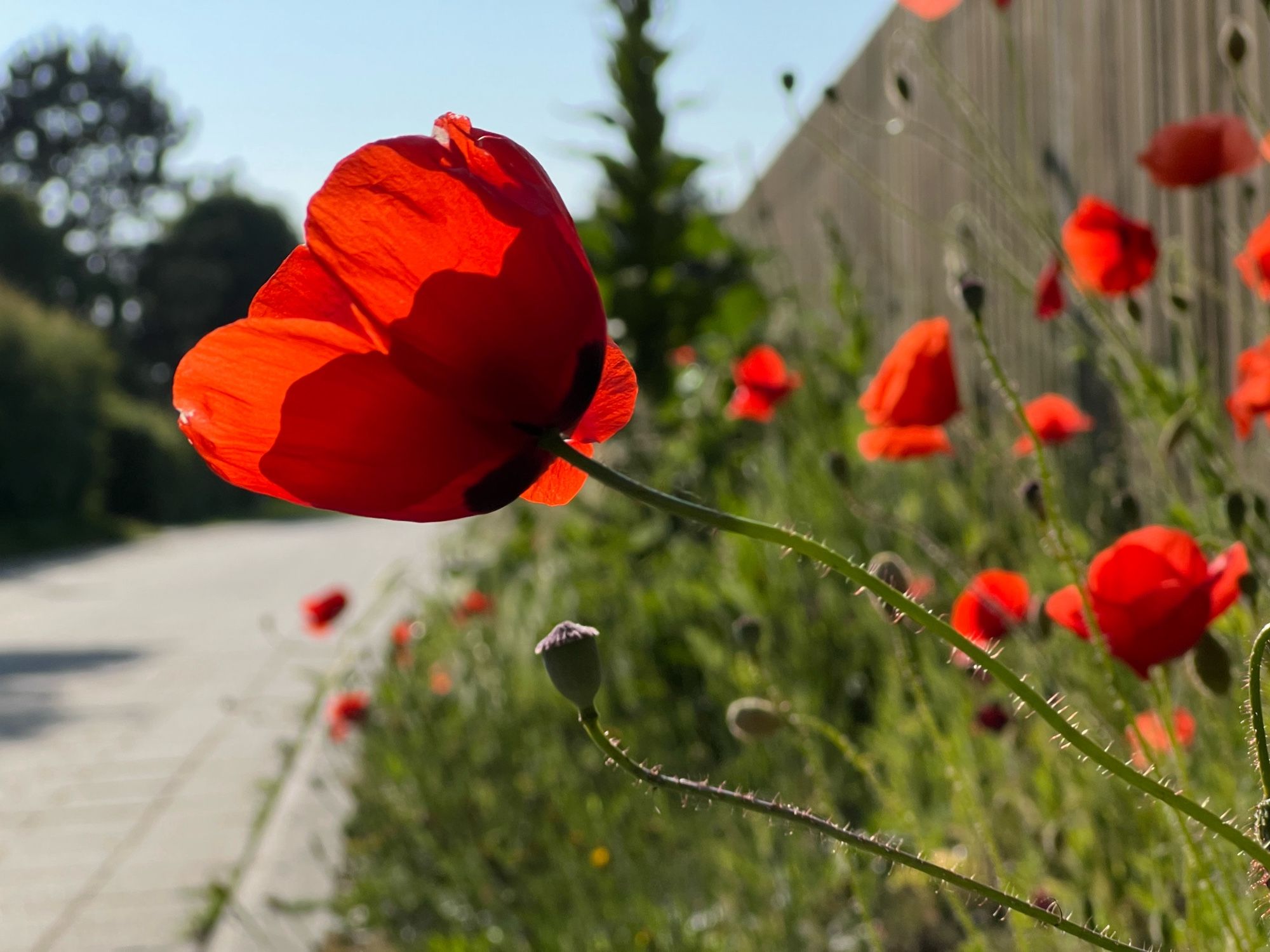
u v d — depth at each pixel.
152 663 8.33
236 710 6.49
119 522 25.52
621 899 2.77
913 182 5.51
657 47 5.49
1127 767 0.78
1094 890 1.91
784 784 2.81
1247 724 1.23
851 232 6.64
